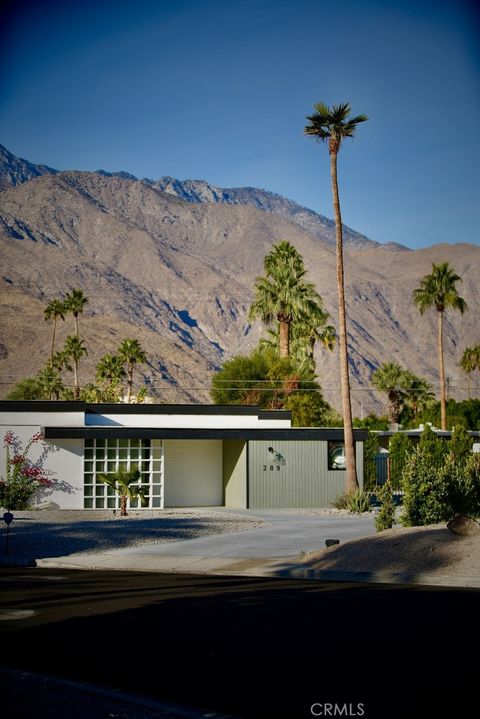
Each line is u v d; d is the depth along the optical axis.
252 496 38.25
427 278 67.88
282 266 65.56
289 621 13.28
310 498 38.78
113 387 67.94
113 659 10.77
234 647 11.40
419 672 9.95
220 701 8.91
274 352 69.25
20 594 16.36
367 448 41.50
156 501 39.12
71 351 102.56
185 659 10.74
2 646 11.54
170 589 17.17
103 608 14.62
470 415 77.88
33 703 8.71
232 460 40.62
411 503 24.28
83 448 37.66
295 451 38.81
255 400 66.38
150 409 41.69
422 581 18.33
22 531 28.09
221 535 27.12
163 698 9.05
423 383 90.88
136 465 38.66
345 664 10.38
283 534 27.08
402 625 12.84
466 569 18.41
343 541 24.06
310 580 18.98
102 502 38.22
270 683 9.56
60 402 38.00
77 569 21.45
